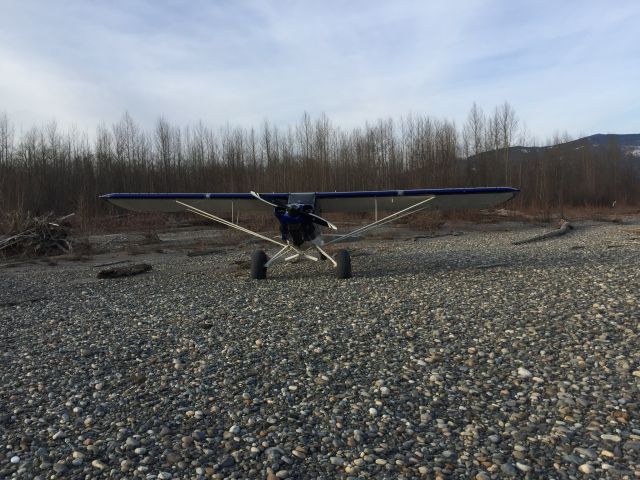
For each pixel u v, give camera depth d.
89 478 3.05
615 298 7.40
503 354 5.14
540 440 3.38
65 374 4.89
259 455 3.29
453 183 40.75
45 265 15.16
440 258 13.41
